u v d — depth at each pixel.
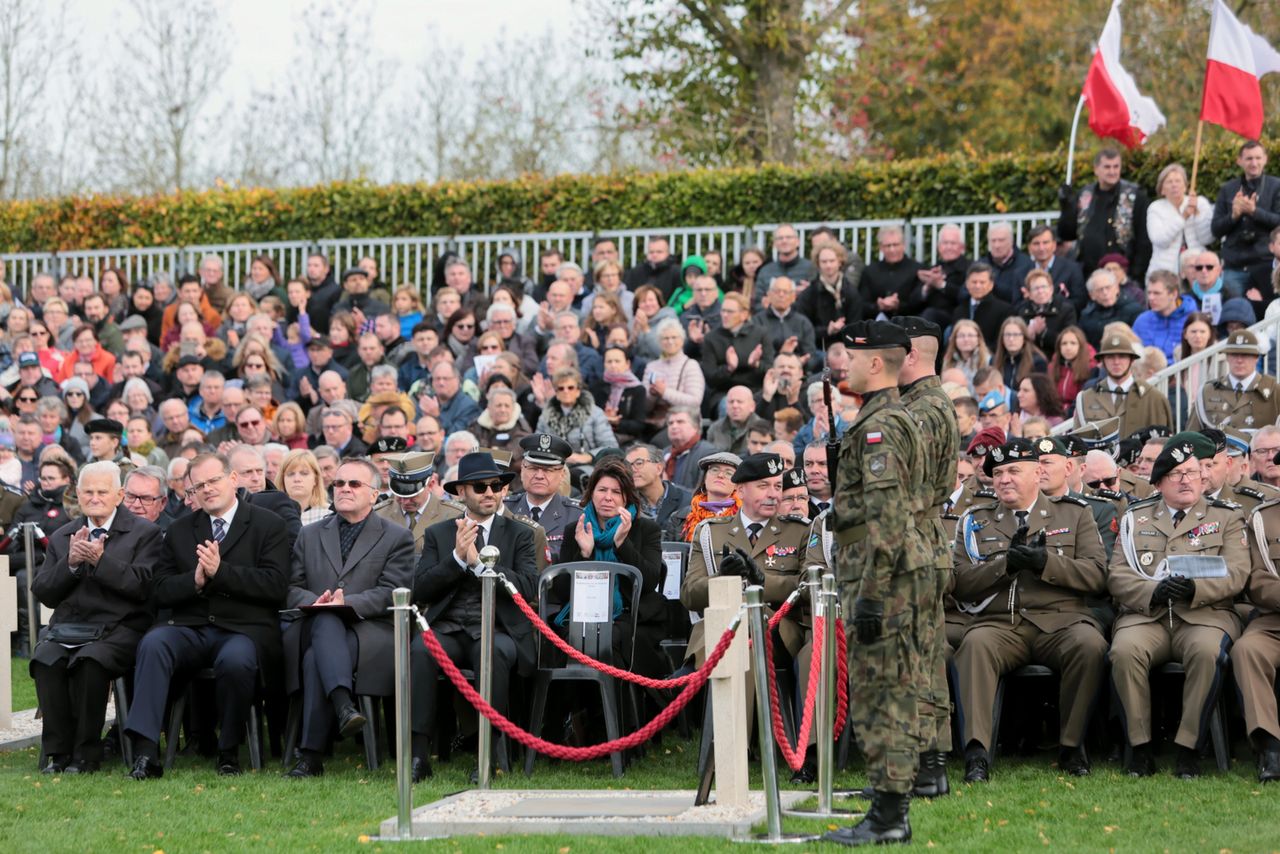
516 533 12.08
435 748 11.93
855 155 32.97
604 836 8.91
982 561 11.40
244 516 12.04
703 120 32.19
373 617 11.80
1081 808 9.59
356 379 20.11
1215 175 20.92
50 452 16.91
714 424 17.09
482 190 25.39
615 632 11.70
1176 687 11.66
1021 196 22.19
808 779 10.73
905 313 19.39
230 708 11.41
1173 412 16.11
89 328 21.61
